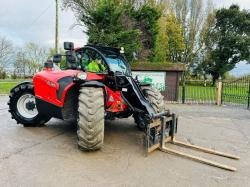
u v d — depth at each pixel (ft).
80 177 11.03
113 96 15.71
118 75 15.92
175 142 16.16
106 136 17.28
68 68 17.94
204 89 39.19
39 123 18.79
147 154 13.78
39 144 15.01
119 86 15.94
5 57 128.57
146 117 14.24
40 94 16.78
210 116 27.17
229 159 14.17
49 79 16.20
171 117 16.07
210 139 18.03
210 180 11.37
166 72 37.50
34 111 18.80
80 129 13.24
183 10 121.60
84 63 17.54
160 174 11.69
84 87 14.07
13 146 14.49
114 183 10.64
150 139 14.97
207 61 113.19
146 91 17.37
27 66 137.80
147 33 58.34
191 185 10.79
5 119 21.40
